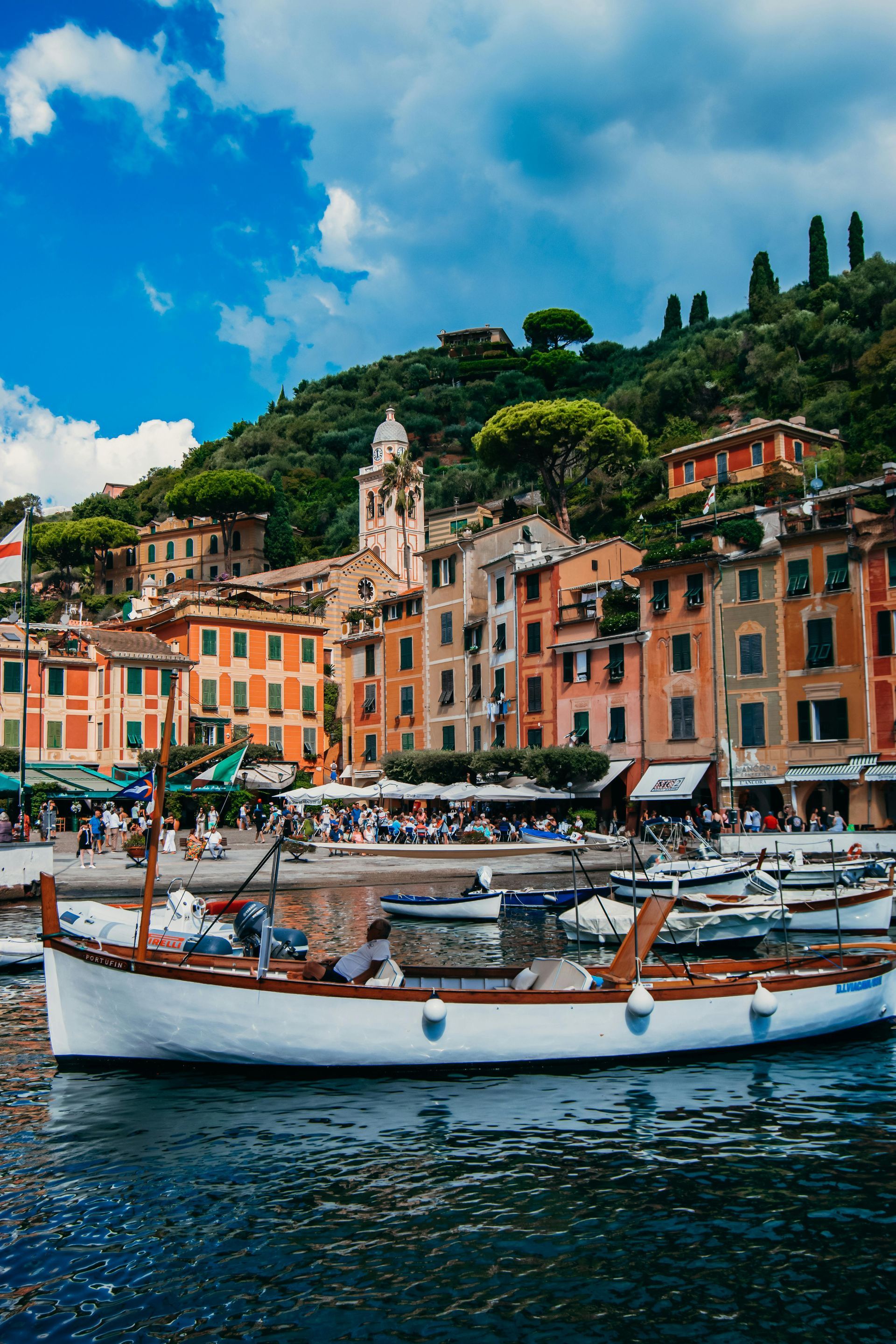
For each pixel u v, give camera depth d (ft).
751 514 183.83
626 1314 29.07
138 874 127.03
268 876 131.54
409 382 588.50
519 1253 32.40
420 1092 47.34
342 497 472.85
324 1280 30.94
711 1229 33.91
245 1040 48.32
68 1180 37.81
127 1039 49.03
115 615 376.27
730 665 173.06
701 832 156.97
